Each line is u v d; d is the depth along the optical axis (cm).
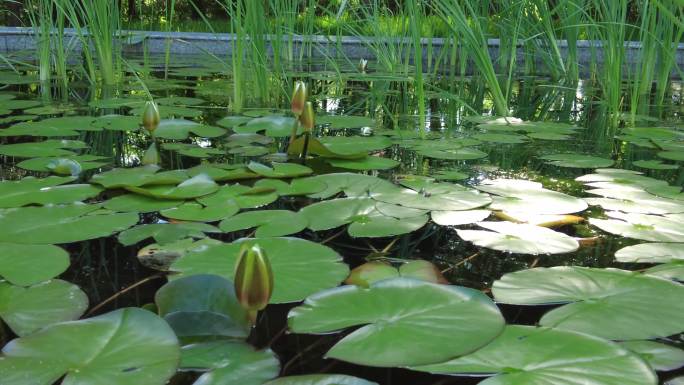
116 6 450
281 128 266
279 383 123
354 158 216
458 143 254
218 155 218
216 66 546
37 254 153
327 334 135
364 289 141
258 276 133
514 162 223
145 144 235
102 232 161
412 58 598
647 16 405
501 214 174
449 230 168
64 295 142
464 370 126
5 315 138
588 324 136
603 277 147
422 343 130
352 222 168
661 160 230
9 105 321
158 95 371
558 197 183
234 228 164
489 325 133
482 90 439
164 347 129
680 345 133
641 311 138
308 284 146
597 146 257
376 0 523
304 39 542
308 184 187
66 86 402
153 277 148
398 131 279
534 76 529
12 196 177
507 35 513
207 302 138
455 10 362
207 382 125
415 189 187
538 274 149
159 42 637
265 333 135
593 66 506
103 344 129
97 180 186
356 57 639
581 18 499
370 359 127
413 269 151
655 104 386
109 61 423
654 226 168
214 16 1084
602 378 124
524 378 124
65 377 124
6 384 123
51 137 243
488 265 155
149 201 176
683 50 611
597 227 170
